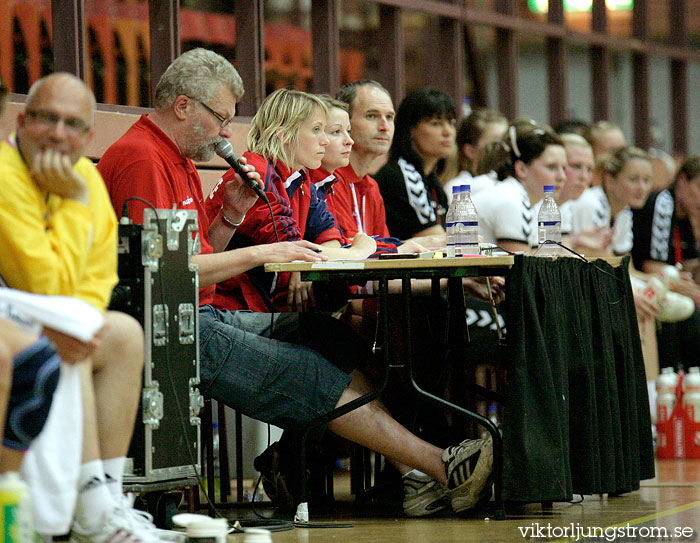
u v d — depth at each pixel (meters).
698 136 33.88
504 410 9.87
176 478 9.10
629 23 28.27
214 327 10.05
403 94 19.98
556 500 9.80
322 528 9.69
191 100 10.21
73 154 7.70
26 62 13.80
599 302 11.23
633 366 12.10
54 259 7.50
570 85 30.58
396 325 11.70
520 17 23.64
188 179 10.45
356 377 10.45
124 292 8.81
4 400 6.60
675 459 16.12
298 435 10.05
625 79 29.95
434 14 20.86
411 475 10.48
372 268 9.89
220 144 10.66
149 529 8.07
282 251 10.31
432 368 11.77
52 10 13.50
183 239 9.20
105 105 13.63
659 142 32.66
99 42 14.90
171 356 9.06
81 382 7.55
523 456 9.73
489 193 14.87
